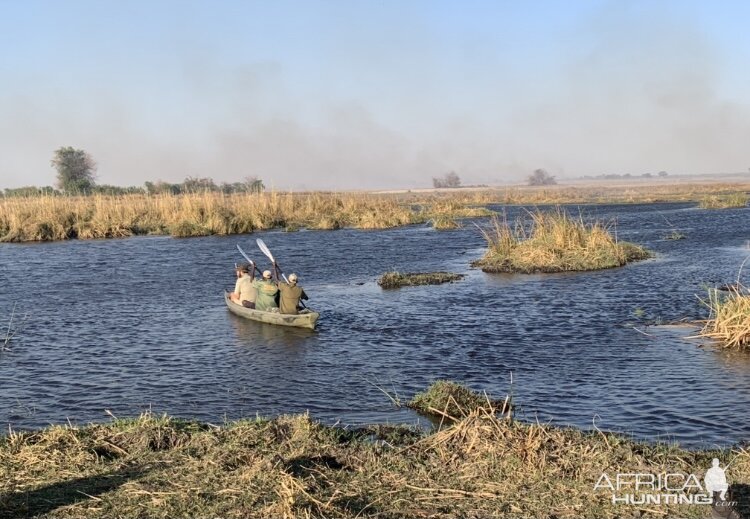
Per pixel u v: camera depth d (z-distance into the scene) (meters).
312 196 56.34
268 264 27.20
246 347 14.12
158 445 8.12
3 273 25.97
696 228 37.62
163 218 45.44
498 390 10.92
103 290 21.67
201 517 6.24
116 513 6.38
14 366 12.89
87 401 10.82
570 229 26.08
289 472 7.11
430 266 25.80
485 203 70.06
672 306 16.94
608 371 11.80
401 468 7.36
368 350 13.66
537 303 17.86
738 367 11.77
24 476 7.23
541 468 7.21
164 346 14.33
